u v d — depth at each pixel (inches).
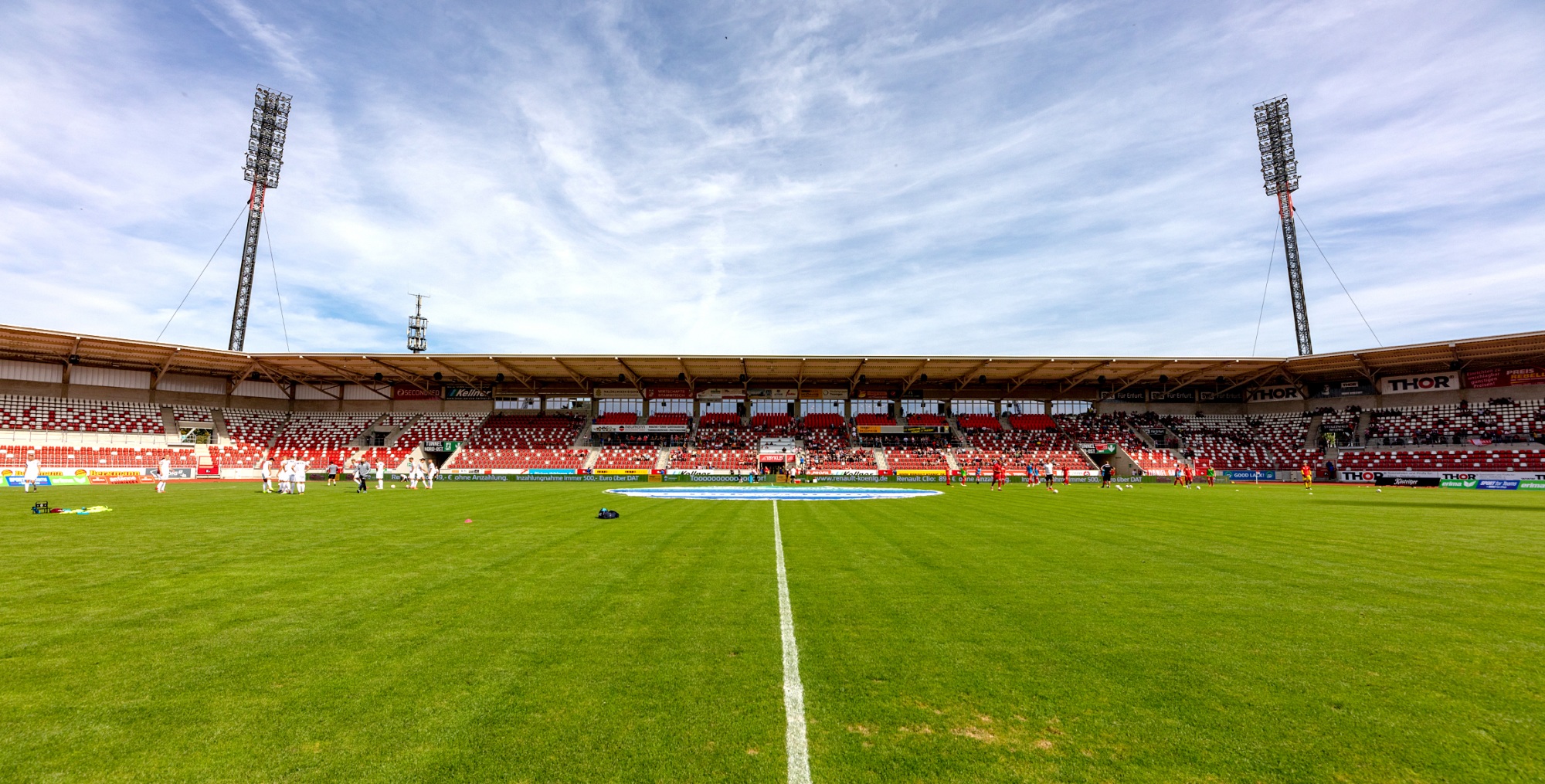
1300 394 2074.3
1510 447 1620.3
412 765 143.9
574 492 1217.4
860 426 2146.9
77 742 155.5
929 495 1184.8
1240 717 170.2
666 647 227.1
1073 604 292.5
